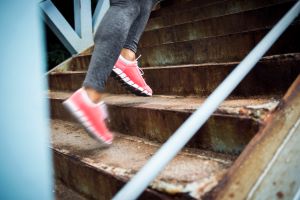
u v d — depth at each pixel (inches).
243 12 81.5
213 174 38.6
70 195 54.5
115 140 60.8
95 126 48.4
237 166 36.6
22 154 34.3
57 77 112.7
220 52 73.0
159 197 36.8
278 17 74.2
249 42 67.1
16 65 33.3
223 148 45.9
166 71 72.1
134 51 59.2
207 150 48.0
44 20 122.9
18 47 33.3
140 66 95.6
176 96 70.4
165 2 154.6
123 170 44.0
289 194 32.4
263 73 52.8
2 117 32.8
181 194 35.3
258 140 38.5
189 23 95.0
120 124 65.1
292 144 36.7
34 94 34.8
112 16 48.4
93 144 59.5
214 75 62.2
